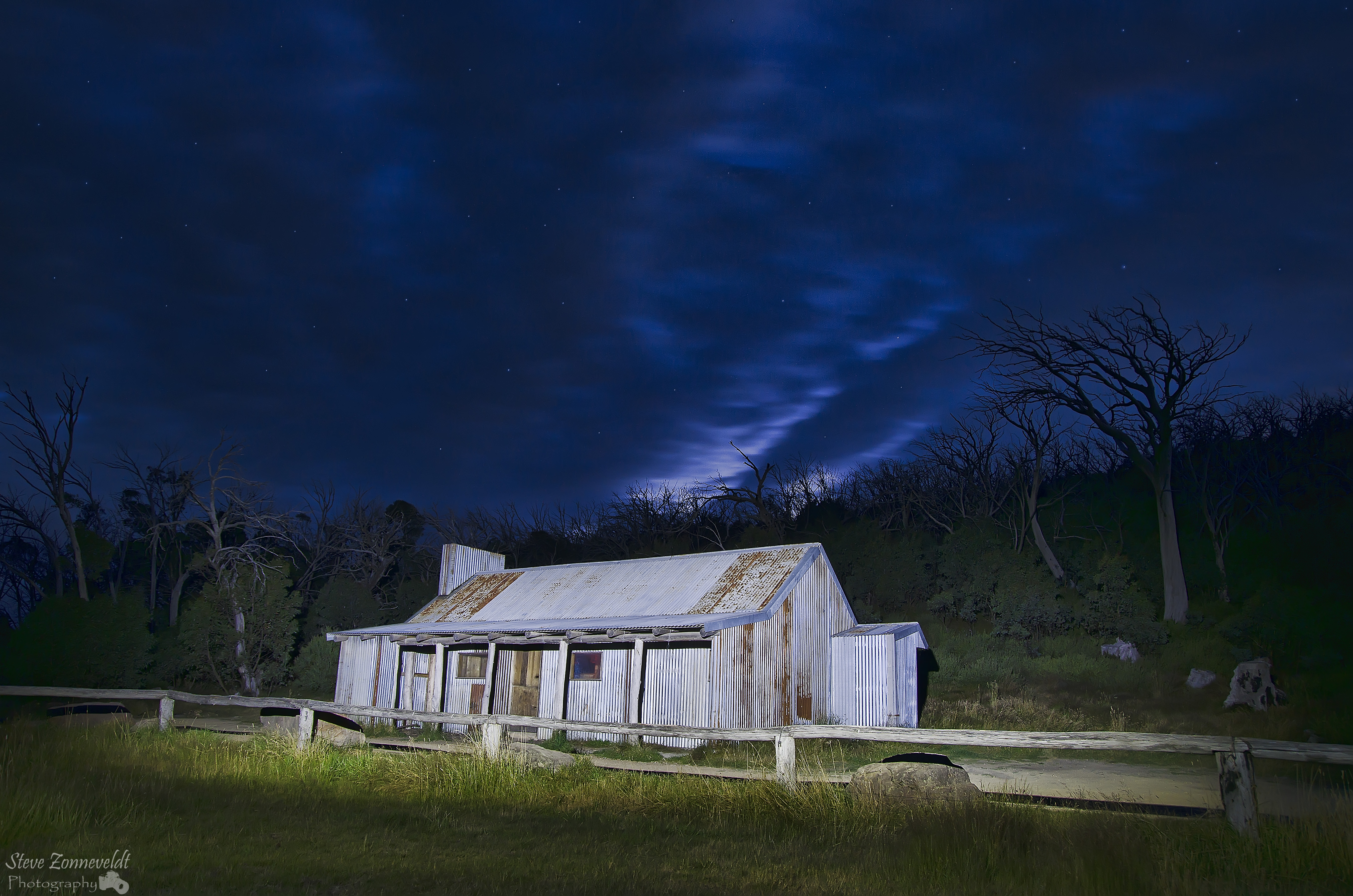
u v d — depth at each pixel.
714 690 19.44
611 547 59.81
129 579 50.00
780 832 8.17
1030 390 39.66
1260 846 6.64
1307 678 22.88
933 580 37.88
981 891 6.07
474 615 26.73
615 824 8.51
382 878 6.18
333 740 15.02
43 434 40.28
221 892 5.70
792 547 23.20
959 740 8.65
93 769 10.25
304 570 52.72
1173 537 32.97
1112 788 12.41
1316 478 39.84
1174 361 35.12
